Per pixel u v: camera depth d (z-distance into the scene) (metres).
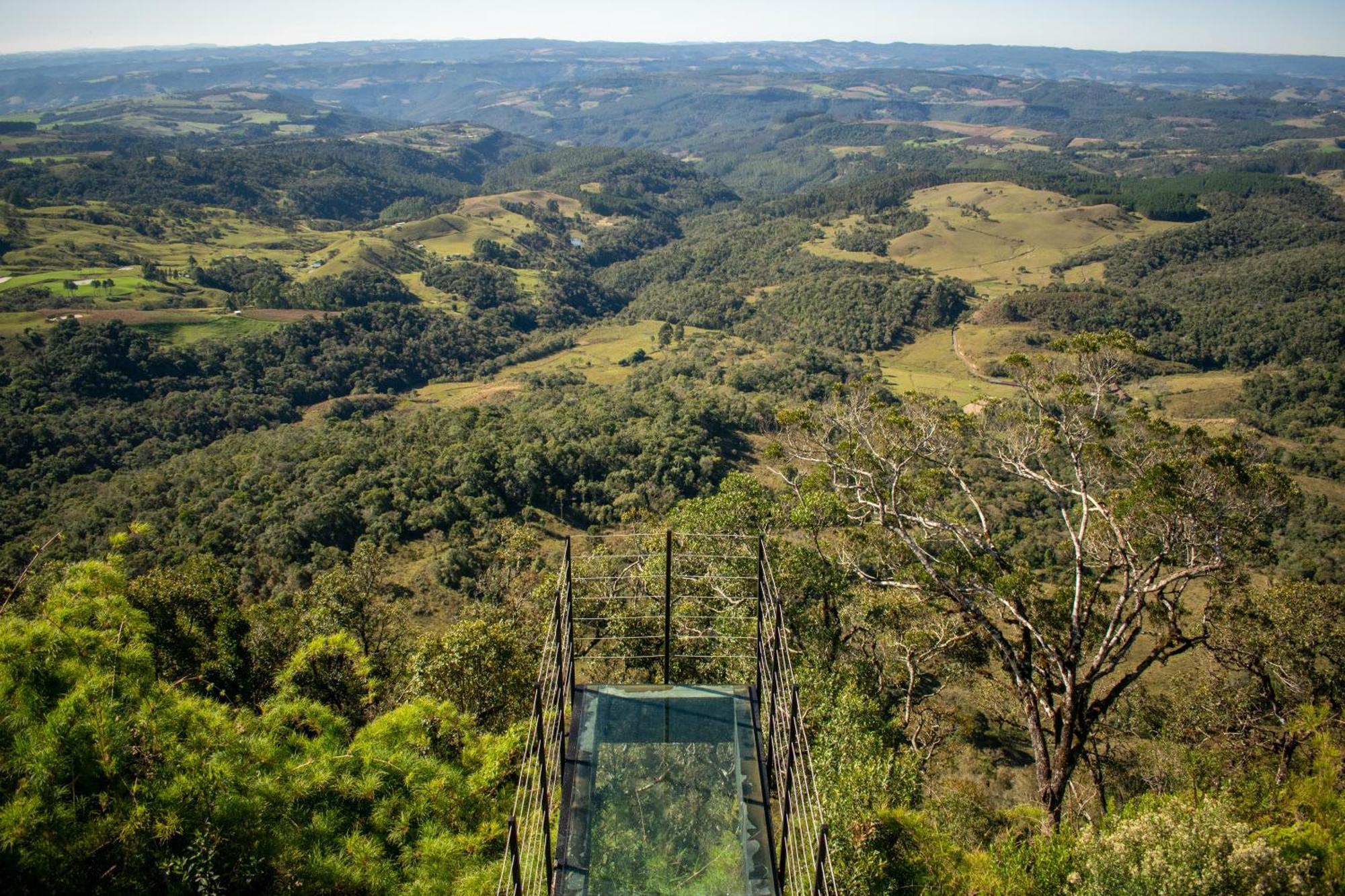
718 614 19.27
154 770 8.29
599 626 20.36
